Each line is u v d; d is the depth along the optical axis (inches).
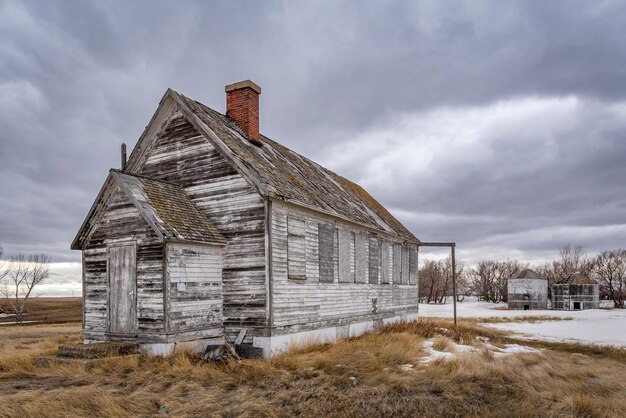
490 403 373.7
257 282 541.3
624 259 3417.8
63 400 338.6
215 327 542.3
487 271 4097.0
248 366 454.3
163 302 488.7
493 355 576.1
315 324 626.5
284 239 569.0
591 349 750.5
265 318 531.8
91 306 545.6
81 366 438.0
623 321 1402.6
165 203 544.4
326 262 668.1
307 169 850.8
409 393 392.5
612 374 514.9
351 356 515.2
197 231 533.3
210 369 442.3
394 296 916.0
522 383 431.2
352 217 735.1
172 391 377.4
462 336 761.6
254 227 550.0
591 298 2252.7
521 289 2389.3
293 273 582.9
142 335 499.5
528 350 688.4
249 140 693.9
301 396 370.3
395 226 994.1
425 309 2162.9
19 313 1777.8
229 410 336.5
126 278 519.2
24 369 458.0
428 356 564.7
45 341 748.0
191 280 517.0
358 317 757.3
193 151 603.5
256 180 546.6
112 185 540.7
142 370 430.3
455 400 375.2
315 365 471.2
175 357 465.7
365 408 349.4
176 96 612.1
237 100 711.7
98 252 545.0
